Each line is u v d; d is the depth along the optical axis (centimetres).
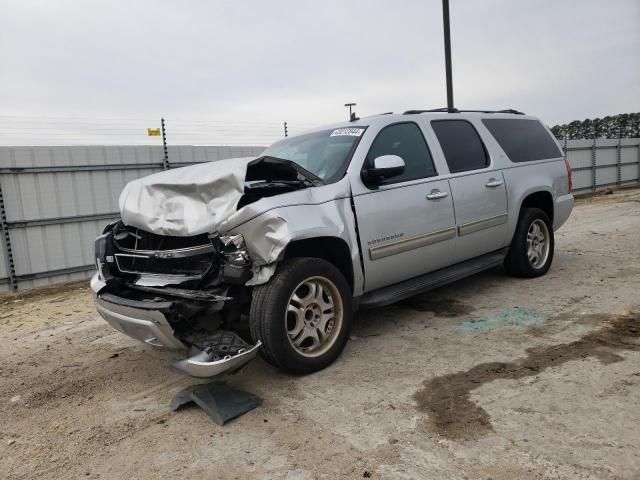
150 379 424
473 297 570
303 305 386
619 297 530
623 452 267
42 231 956
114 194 1033
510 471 259
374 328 495
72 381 433
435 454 279
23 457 315
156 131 1087
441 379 371
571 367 370
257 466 283
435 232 483
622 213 1314
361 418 325
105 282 400
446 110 564
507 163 581
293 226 363
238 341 350
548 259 643
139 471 288
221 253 358
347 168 432
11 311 748
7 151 916
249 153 1217
